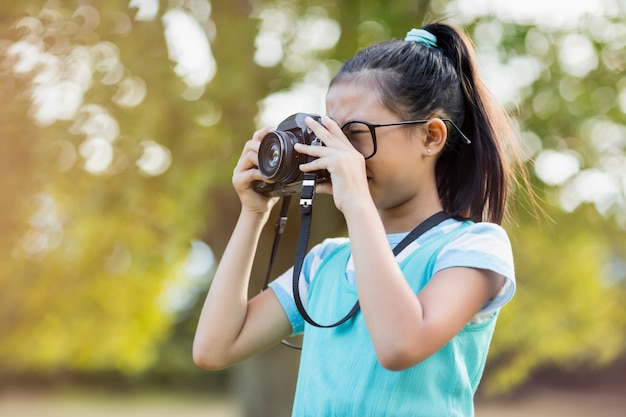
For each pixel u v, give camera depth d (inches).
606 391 610.9
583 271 280.5
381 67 77.0
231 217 249.8
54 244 252.5
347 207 69.6
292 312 85.4
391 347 65.0
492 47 234.4
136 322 289.6
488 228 74.5
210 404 668.1
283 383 269.9
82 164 221.6
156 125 221.9
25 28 194.9
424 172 77.5
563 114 236.4
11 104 196.5
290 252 250.8
